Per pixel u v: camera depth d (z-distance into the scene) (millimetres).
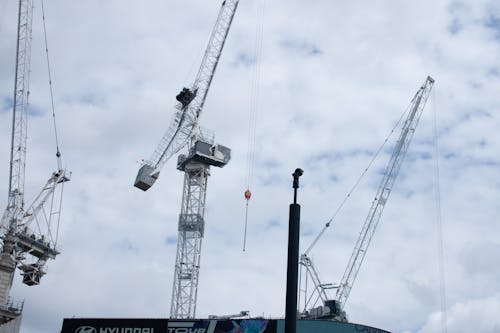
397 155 198750
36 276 161500
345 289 193250
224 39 195750
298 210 32969
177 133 184875
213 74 192125
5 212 158000
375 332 130375
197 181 177125
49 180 171750
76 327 129750
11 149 159625
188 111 186875
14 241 156125
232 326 125938
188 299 164500
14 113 157125
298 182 33781
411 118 199375
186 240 171125
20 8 154000
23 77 157250
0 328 121562
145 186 180750
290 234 32500
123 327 128750
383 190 198000
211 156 177500
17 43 155250
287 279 31719
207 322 127125
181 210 174125
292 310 31094
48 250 165000
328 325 127312
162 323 128125
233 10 196875
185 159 178750
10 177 159875
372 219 196625
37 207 166125
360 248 195375
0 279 116875
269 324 124375
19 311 120562
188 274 167500
